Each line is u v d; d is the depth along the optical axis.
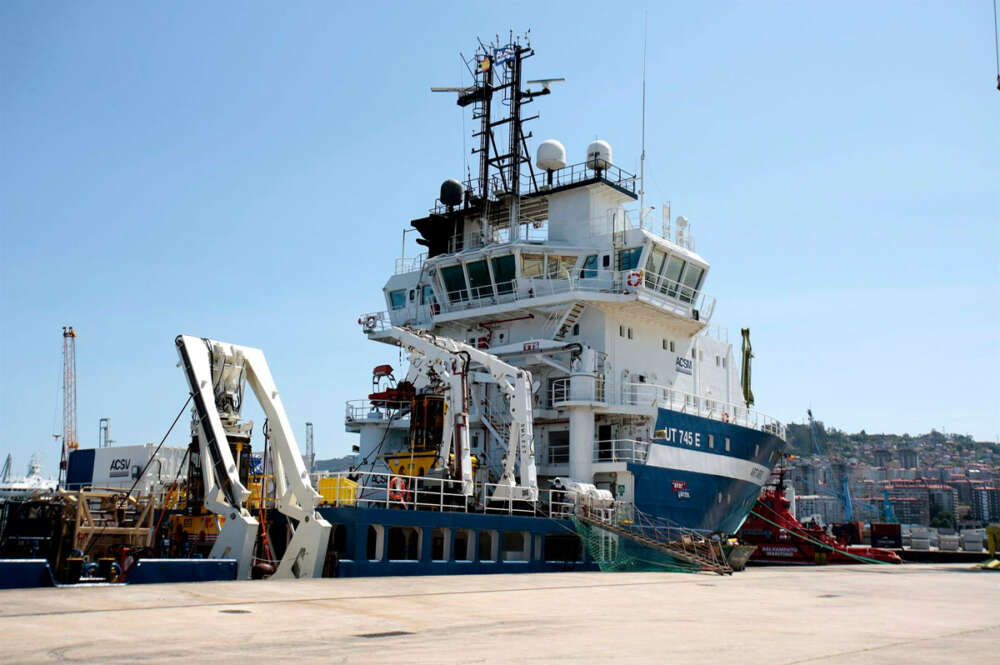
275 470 26.39
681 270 40.75
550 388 38.62
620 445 37.19
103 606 15.52
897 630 16.66
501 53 44.59
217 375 25.83
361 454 41.22
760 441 43.59
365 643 12.72
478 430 39.62
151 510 26.50
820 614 19.62
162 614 14.90
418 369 33.34
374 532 27.80
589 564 33.00
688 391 42.25
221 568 22.42
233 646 12.02
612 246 38.78
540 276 39.69
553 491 34.00
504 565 30.39
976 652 13.42
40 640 11.82
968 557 68.50
